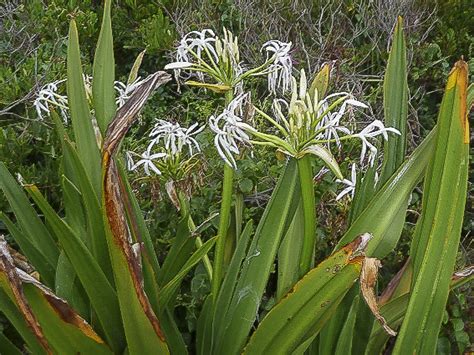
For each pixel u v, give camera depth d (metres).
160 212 2.77
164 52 4.89
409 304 1.58
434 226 1.52
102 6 5.32
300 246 1.91
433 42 4.98
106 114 1.76
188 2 5.31
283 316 1.55
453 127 1.45
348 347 1.74
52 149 3.05
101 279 1.61
